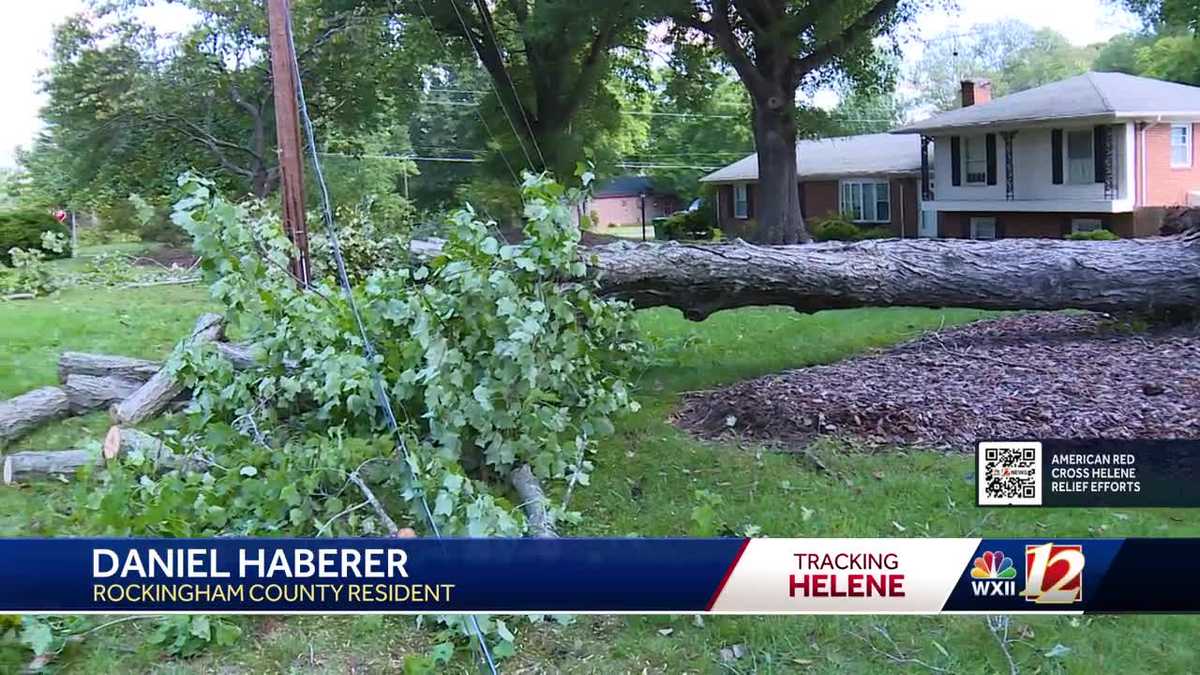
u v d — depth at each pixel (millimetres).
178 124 26016
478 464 5055
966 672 3439
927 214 28641
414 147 35969
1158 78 36188
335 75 25797
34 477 5367
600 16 20531
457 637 3666
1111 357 7566
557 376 5035
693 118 49688
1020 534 4555
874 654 3561
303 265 8062
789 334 9867
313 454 4293
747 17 22922
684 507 4992
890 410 6336
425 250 9375
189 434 5137
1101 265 7914
